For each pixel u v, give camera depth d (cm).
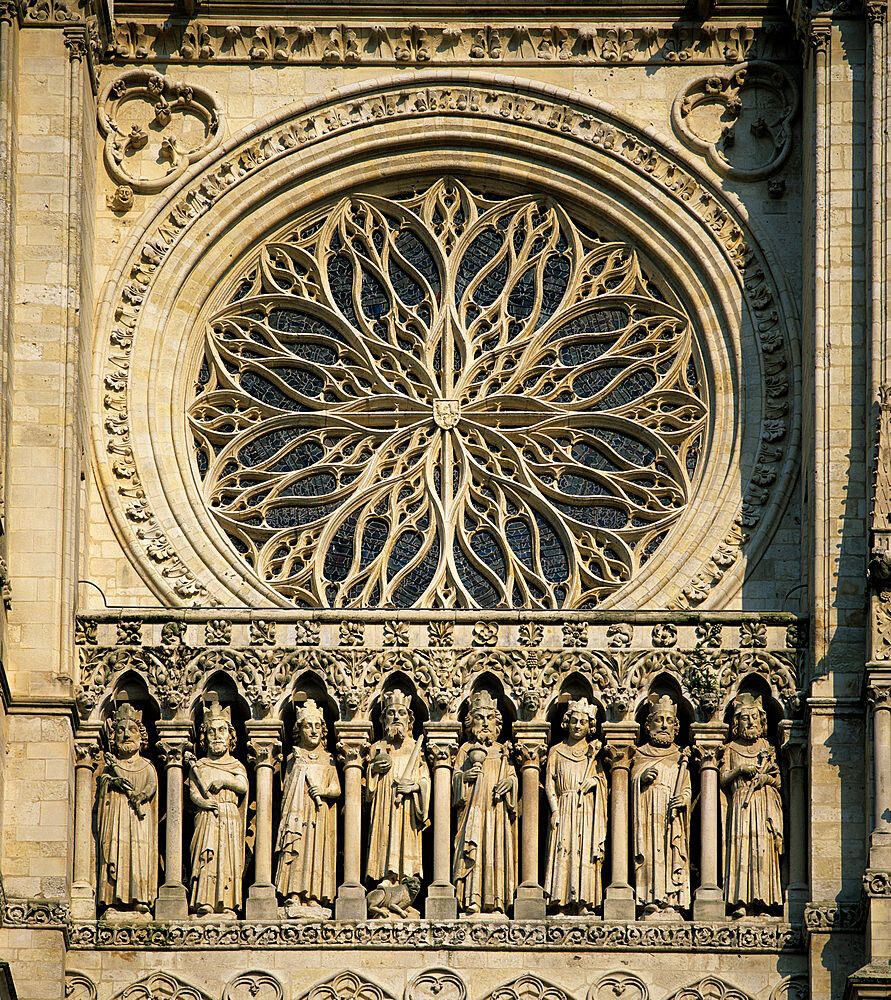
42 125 13175
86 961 12219
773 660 12631
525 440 13675
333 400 13750
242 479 13600
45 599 12538
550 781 12506
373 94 13975
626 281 13875
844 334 12912
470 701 12606
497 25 14000
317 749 12588
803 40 13588
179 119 13950
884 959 11806
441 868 12375
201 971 12206
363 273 13950
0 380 12575
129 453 13388
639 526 13462
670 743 12562
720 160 13838
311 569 13375
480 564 13412
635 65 13988
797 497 13300
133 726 12575
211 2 13975
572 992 12156
